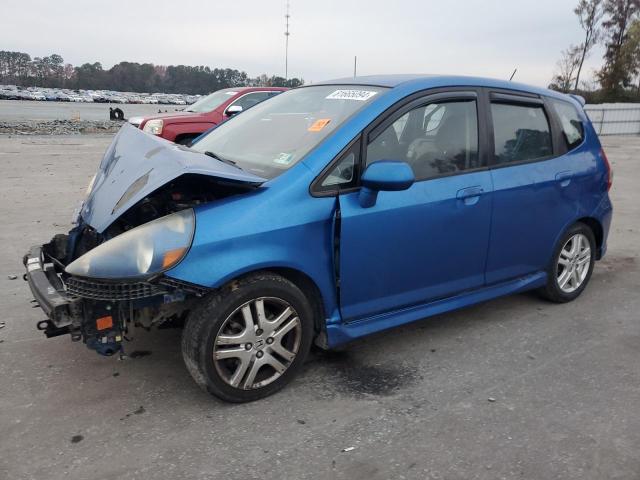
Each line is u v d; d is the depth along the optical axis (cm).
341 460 257
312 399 309
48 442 268
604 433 280
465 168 367
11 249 581
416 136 348
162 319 302
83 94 11638
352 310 329
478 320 421
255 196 295
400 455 261
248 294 288
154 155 325
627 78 4397
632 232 711
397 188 300
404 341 384
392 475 247
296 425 284
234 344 291
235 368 299
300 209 300
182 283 268
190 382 325
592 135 464
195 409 297
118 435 274
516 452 264
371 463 255
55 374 331
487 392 318
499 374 340
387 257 331
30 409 295
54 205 797
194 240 272
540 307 449
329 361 353
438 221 347
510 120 399
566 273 448
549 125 425
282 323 304
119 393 312
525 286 416
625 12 4416
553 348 376
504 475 248
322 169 310
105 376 330
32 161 1272
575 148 442
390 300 343
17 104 7069
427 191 342
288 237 295
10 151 1466
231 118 444
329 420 289
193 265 270
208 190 314
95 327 271
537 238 412
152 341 374
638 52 4288
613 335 398
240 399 299
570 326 412
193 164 291
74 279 269
